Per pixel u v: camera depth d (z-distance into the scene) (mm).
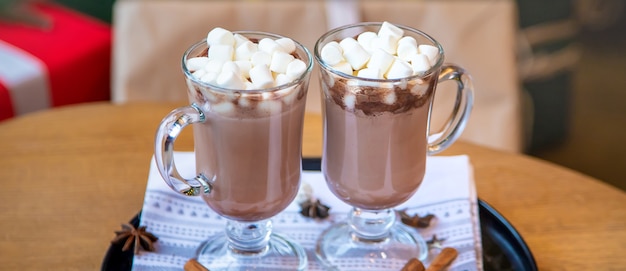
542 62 1447
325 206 726
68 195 739
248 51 615
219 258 674
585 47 1766
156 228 693
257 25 1075
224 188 632
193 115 603
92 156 785
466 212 709
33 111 1082
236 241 676
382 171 643
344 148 643
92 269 668
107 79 1192
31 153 786
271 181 632
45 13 1196
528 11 1420
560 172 773
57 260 675
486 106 1116
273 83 594
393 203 665
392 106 612
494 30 1091
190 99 623
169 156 603
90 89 1162
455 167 749
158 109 854
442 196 727
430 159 759
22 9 1174
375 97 607
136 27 1075
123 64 1091
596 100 1630
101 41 1159
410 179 656
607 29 1767
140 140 807
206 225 705
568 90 1487
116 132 817
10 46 1108
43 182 752
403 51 623
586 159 1474
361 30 666
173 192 718
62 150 791
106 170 769
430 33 1093
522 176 769
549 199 742
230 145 612
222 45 613
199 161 639
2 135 808
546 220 719
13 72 1062
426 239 697
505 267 674
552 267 675
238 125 603
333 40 655
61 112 844
